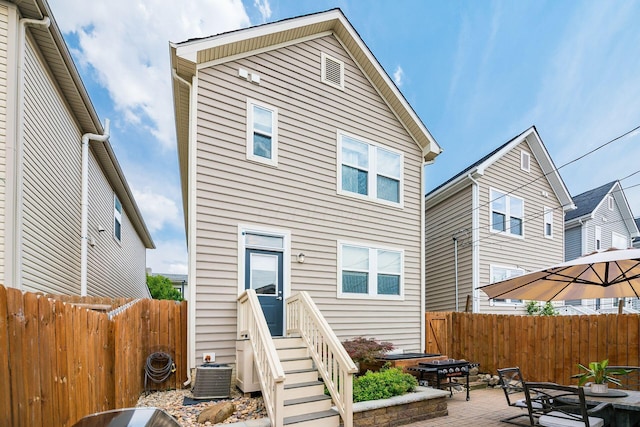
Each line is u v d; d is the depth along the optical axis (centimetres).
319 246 770
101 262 1078
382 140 908
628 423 427
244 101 706
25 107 580
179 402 527
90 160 953
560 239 1395
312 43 814
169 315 626
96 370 345
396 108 934
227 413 462
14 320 200
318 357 553
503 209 1234
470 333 908
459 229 1216
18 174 538
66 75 707
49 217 681
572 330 720
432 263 1340
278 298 703
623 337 652
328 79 830
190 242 625
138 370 550
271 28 721
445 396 577
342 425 484
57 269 725
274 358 452
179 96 723
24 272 570
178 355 622
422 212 962
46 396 234
